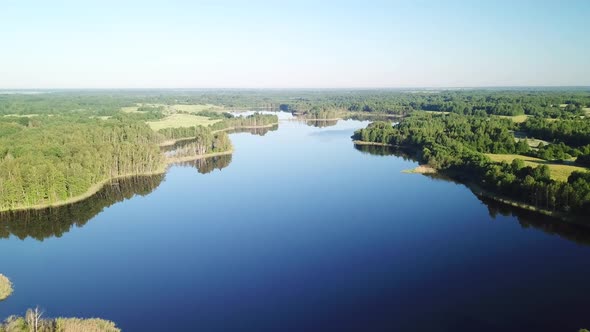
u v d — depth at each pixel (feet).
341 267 354.95
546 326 269.03
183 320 281.33
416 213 485.97
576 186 451.53
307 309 293.43
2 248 399.44
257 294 314.14
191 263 365.61
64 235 431.43
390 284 325.01
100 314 287.69
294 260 368.89
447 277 335.26
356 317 282.77
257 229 442.50
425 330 268.21
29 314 259.60
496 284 322.34
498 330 265.95
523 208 482.28
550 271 342.64
